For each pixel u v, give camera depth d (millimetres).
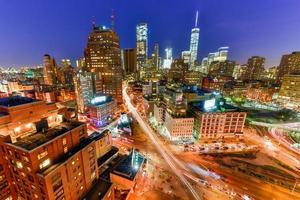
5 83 198500
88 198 45469
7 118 38531
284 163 83812
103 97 130375
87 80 146125
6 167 38312
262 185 67375
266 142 107062
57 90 185875
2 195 39000
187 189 63938
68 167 38594
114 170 63625
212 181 68938
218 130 106625
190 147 96438
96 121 122500
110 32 161500
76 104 162125
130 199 58094
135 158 72438
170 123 106250
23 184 36938
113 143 100312
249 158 87375
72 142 42438
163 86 191250
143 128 124438
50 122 48219
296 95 184750
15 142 35031
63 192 37844
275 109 180125
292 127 132875
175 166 78750
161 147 96875
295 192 64000
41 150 33812
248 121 144375
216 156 88250
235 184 67562
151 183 66688
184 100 113125
